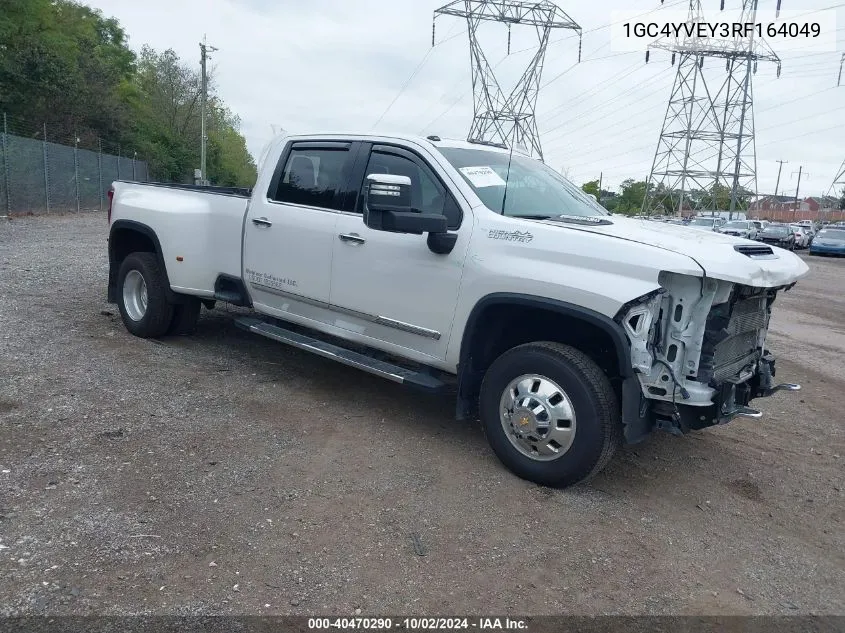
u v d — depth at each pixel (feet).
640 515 13.28
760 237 125.39
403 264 15.79
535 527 12.48
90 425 15.34
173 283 21.52
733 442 17.84
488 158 17.01
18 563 10.27
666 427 13.21
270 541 11.41
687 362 12.83
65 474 13.01
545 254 13.66
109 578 10.12
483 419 14.74
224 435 15.49
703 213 171.42
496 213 14.87
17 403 16.16
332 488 13.38
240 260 20.04
